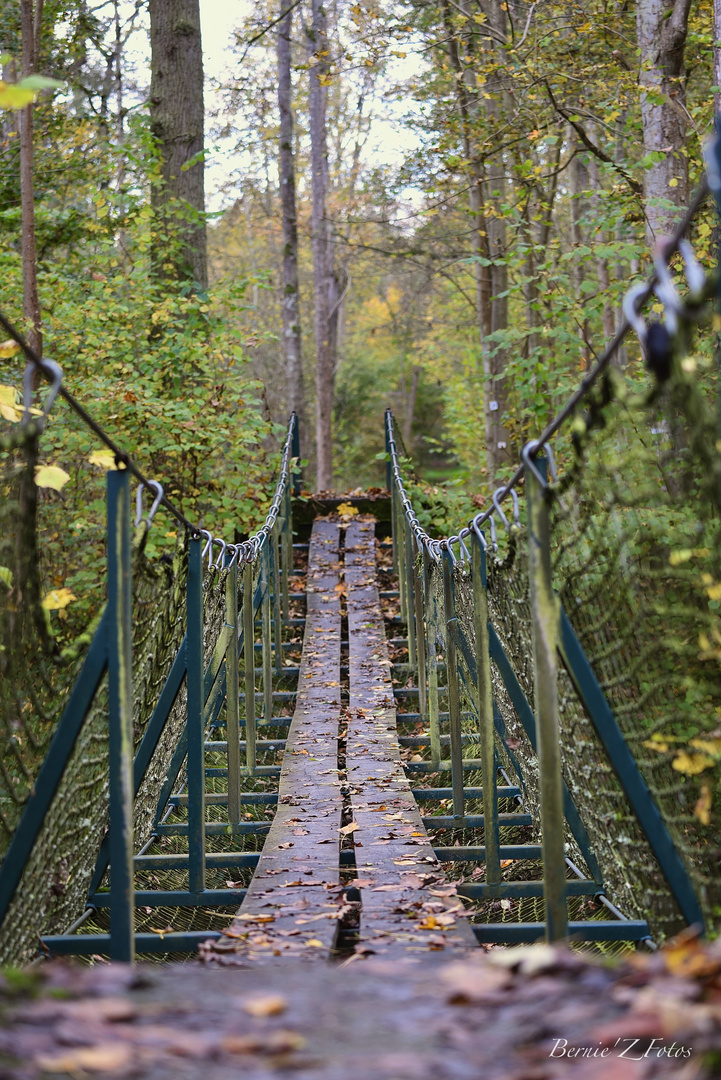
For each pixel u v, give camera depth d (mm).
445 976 1641
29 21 8305
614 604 2797
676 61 7746
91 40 12969
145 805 4938
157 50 12570
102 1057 1236
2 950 2803
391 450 12703
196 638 4312
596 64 10047
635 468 2639
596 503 2961
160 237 11266
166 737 4988
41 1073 1193
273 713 8141
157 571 3576
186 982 1682
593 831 3955
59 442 8633
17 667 2787
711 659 2629
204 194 12672
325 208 20672
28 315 8523
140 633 3600
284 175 18938
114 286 10469
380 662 8469
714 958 1367
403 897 3656
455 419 22000
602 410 2229
